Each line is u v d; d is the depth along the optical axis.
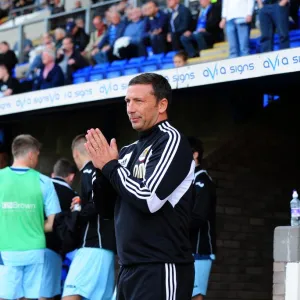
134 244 5.68
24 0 19.25
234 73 10.45
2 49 15.88
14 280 10.28
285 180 13.70
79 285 9.98
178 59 13.02
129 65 14.43
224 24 12.38
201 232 10.09
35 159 10.56
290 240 8.32
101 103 12.85
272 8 11.72
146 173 5.64
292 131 13.73
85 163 10.03
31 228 10.37
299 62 9.74
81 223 10.09
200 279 10.11
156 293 5.60
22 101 13.61
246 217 13.21
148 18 14.36
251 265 13.23
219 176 12.96
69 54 15.09
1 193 10.30
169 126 5.90
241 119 13.18
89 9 15.92
